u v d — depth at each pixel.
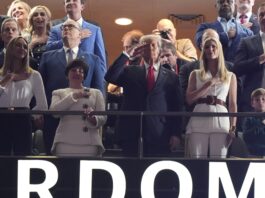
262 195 22.48
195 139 23.45
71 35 25.98
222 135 23.41
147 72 24.59
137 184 22.50
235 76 24.31
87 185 22.48
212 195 22.47
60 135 23.12
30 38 27.75
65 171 22.56
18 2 28.92
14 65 24.14
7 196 22.45
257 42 26.14
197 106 23.89
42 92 24.19
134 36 27.20
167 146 23.84
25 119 23.30
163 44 26.80
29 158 22.59
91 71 25.88
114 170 22.55
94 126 23.23
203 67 24.19
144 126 23.81
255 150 23.50
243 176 22.56
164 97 24.41
